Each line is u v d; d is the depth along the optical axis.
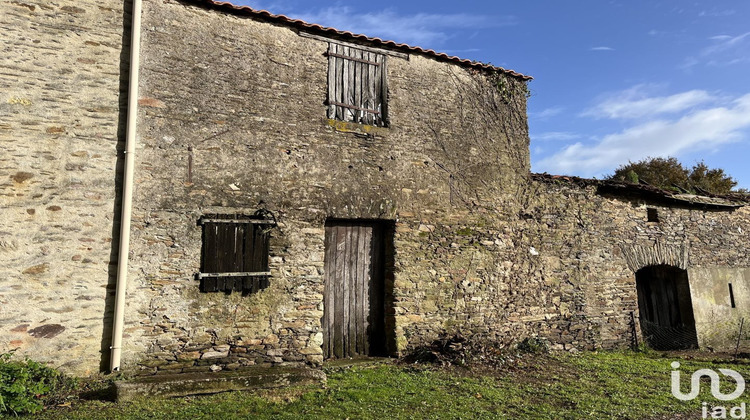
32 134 5.46
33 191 5.40
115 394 4.90
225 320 6.12
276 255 6.50
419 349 7.22
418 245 7.51
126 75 5.94
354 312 7.17
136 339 5.64
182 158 6.09
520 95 8.89
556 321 8.48
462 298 7.74
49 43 5.63
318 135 6.95
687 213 10.30
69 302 5.43
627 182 9.50
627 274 9.34
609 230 9.27
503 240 8.25
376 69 7.60
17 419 4.32
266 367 6.20
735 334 10.30
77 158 5.61
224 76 6.45
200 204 6.12
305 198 6.75
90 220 5.60
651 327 9.87
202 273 5.99
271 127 6.65
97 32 5.86
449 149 8.00
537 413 5.13
